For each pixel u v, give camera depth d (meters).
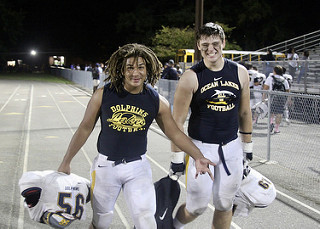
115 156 3.05
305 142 6.52
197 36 3.42
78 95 21.81
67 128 10.50
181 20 41.56
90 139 8.92
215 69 3.44
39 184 3.03
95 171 3.09
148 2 46.50
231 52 26.80
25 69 64.50
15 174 6.06
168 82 12.12
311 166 6.38
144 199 3.01
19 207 4.70
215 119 3.45
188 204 3.57
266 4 40.75
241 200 3.76
